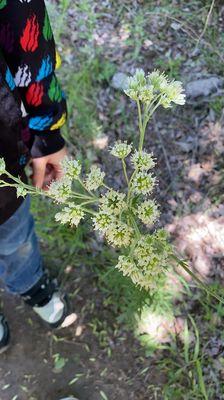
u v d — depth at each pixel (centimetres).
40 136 158
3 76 129
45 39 135
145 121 107
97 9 288
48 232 245
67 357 223
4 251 179
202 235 224
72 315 227
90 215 216
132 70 265
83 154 254
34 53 135
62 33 285
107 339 223
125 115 256
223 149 237
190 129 244
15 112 135
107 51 275
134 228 105
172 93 106
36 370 222
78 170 110
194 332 213
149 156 107
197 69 256
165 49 267
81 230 239
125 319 223
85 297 232
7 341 226
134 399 210
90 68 271
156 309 218
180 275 219
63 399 208
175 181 236
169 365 212
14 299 238
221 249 221
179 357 212
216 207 227
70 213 107
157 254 102
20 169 152
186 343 212
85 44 279
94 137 257
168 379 210
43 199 249
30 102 147
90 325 227
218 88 248
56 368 221
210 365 206
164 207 232
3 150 140
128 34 276
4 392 220
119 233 104
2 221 158
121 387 213
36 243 194
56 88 148
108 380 216
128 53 271
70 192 110
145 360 216
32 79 140
